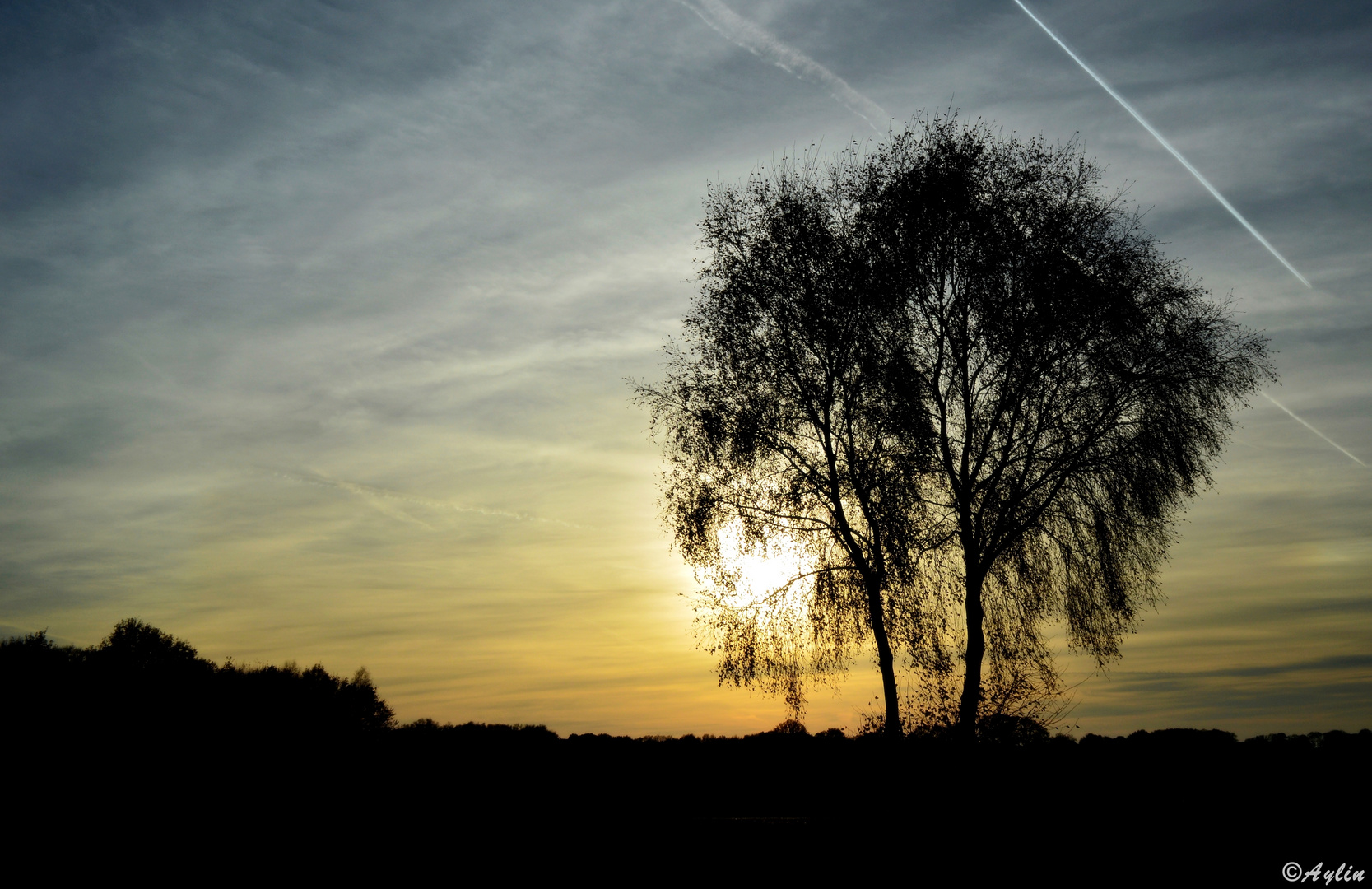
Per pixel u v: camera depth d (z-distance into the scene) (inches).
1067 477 783.7
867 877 470.6
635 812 696.4
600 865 514.3
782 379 802.2
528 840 584.1
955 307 796.0
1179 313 761.6
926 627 757.3
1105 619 776.3
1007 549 800.3
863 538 786.8
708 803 732.0
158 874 509.4
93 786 724.7
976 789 519.8
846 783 557.9
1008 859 473.1
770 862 501.4
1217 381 745.0
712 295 821.2
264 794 748.0
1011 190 787.4
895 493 746.8
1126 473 754.8
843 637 805.9
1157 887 434.6
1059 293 753.6
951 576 776.3
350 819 665.6
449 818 670.5
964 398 802.2
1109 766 542.0
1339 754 577.6
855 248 797.2
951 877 461.4
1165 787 525.3
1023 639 787.4
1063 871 456.8
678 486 820.0
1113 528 767.1
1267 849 465.4
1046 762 531.5
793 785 723.4
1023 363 776.3
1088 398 767.1
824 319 791.1
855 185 811.4
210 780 776.9
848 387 783.1
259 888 479.8
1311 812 495.8
